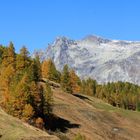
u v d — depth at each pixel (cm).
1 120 6144
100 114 12262
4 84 10025
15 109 8544
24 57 12038
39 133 6181
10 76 10094
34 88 8944
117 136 11256
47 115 9400
